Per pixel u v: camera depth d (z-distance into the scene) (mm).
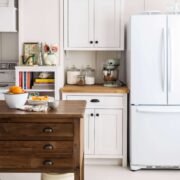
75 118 3113
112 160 4750
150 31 4414
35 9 4719
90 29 4852
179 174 4430
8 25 4734
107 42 4871
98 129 4648
